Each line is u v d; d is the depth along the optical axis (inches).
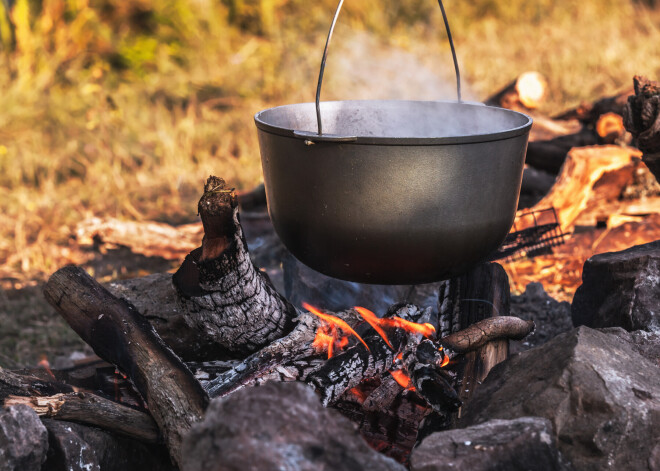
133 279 97.0
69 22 287.1
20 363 110.7
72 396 68.1
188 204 180.9
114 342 75.7
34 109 234.8
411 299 102.6
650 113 84.7
